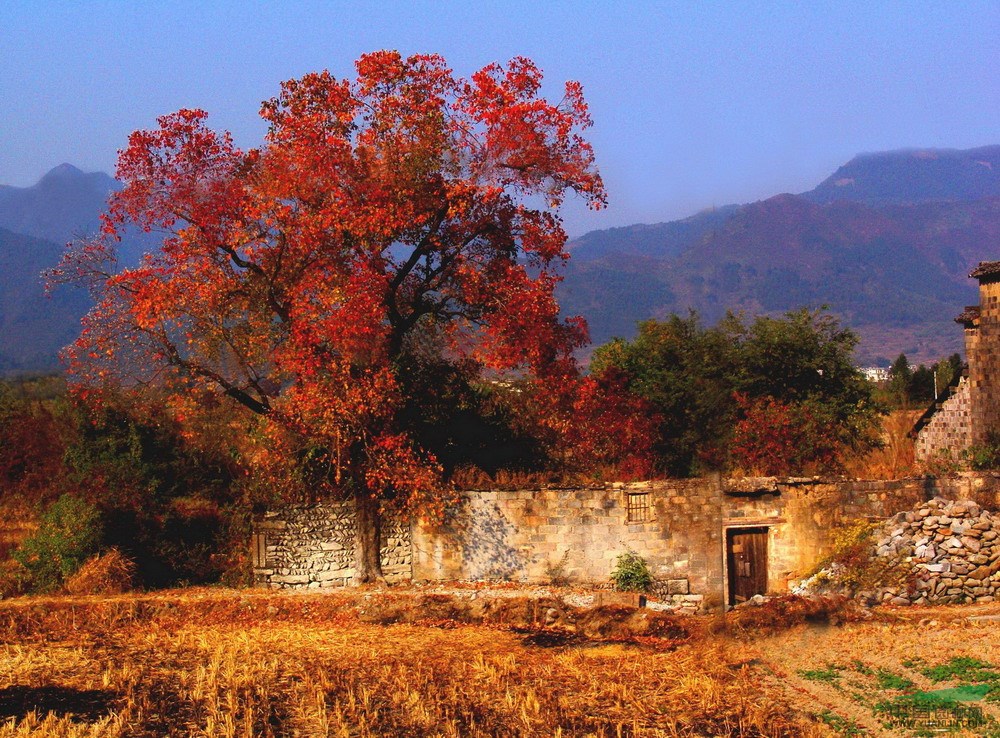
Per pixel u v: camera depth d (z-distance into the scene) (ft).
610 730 51.47
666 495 87.71
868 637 67.05
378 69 81.87
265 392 86.17
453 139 83.20
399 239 83.61
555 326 86.38
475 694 56.95
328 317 79.61
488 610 77.56
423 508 84.74
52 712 51.67
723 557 87.61
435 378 90.89
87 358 81.87
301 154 79.82
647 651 68.03
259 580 86.33
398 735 50.62
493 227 85.66
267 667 61.87
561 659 65.10
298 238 80.02
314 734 50.39
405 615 77.82
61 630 74.02
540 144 82.84
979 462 101.14
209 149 81.20
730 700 55.26
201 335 82.43
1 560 87.10
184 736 49.90
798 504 89.15
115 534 87.45
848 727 49.78
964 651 61.82
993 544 78.54
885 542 81.87
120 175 79.87
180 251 80.94
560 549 87.04
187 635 71.61
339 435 81.25
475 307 87.04
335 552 86.28
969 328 117.70
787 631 70.59
